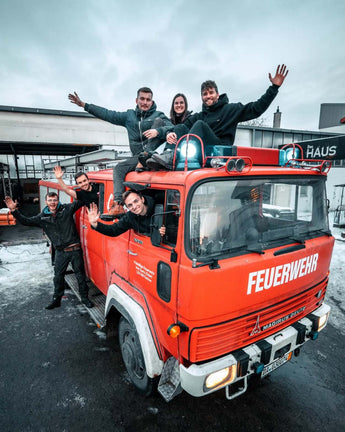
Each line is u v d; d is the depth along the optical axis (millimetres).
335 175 15375
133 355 2729
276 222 2449
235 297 2023
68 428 2408
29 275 6016
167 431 2393
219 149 2326
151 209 2348
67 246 4027
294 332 2475
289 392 2824
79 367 3164
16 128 11188
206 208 2004
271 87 2605
